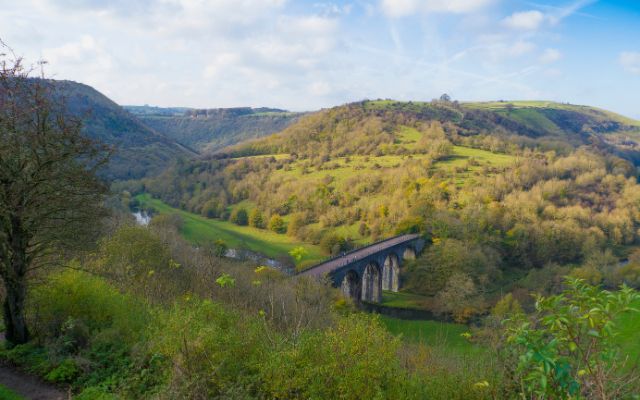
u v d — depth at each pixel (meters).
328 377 9.36
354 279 60.81
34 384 13.34
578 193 103.75
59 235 15.47
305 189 114.00
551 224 86.12
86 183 15.55
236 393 9.75
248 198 120.69
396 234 89.19
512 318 6.20
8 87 13.70
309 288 31.53
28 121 14.08
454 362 12.16
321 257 81.88
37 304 16.84
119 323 16.06
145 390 11.80
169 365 11.28
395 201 100.62
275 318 15.74
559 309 5.29
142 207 105.31
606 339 5.15
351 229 100.12
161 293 21.47
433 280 71.81
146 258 24.41
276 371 9.72
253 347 11.27
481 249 76.44
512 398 7.81
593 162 116.81
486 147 141.50
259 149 168.62
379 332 10.09
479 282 68.50
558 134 184.25
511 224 88.69
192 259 35.94
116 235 25.64
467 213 86.81
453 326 55.12
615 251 85.69
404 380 9.70
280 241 95.19
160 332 12.63
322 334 10.80
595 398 5.36
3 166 13.91
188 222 95.88
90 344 15.20
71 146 14.83
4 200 14.12
